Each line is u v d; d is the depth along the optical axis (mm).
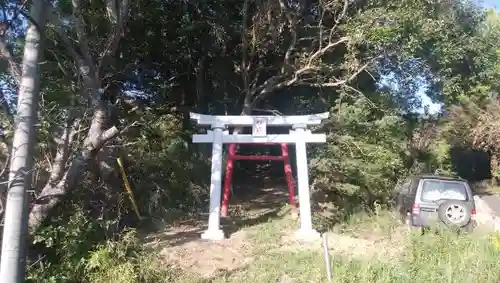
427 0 14992
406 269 7871
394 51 15062
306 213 11695
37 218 7711
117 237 8805
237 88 19516
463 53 17703
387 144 15930
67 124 8461
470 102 23594
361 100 15727
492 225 12172
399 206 13992
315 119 12453
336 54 16594
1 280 4766
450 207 11266
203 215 13836
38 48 5379
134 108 15008
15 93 7590
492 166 29125
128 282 7516
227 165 14281
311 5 17078
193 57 19172
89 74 9539
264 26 16375
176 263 9086
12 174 4992
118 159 11633
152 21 17188
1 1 7254
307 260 9141
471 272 7578
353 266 8312
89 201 10047
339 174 13977
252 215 14016
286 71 17047
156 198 12625
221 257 9656
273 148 21344
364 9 15344
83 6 11617
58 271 7562
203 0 16891
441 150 22484
